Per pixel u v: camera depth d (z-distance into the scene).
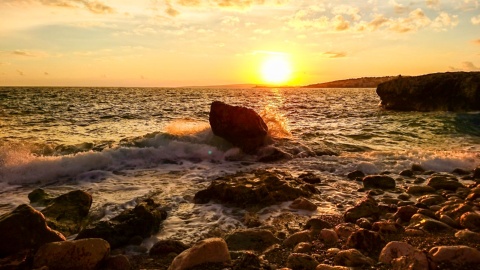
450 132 17.53
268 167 10.06
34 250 4.11
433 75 32.66
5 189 7.64
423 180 8.67
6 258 3.89
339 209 6.43
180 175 9.00
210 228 5.44
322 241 4.75
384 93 35.28
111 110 31.16
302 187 7.49
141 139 12.14
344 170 9.66
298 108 37.06
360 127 19.61
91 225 5.42
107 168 9.54
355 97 75.50
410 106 32.69
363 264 3.85
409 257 3.76
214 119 11.92
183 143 11.41
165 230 5.33
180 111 30.91
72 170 8.91
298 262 3.93
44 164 8.73
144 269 3.99
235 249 4.50
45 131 17.17
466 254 3.76
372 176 8.16
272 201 6.64
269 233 4.91
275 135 14.09
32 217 4.36
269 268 3.80
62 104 38.75
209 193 6.90
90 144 11.98
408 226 5.27
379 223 5.10
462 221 5.30
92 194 7.18
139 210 5.35
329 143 13.55
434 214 5.73
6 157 9.12
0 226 4.14
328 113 30.27
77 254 3.91
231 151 11.33
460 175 9.37
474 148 13.49
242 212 6.22
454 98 30.27
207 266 3.74
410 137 16.03
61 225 5.11
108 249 4.13
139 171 9.37
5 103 38.59
